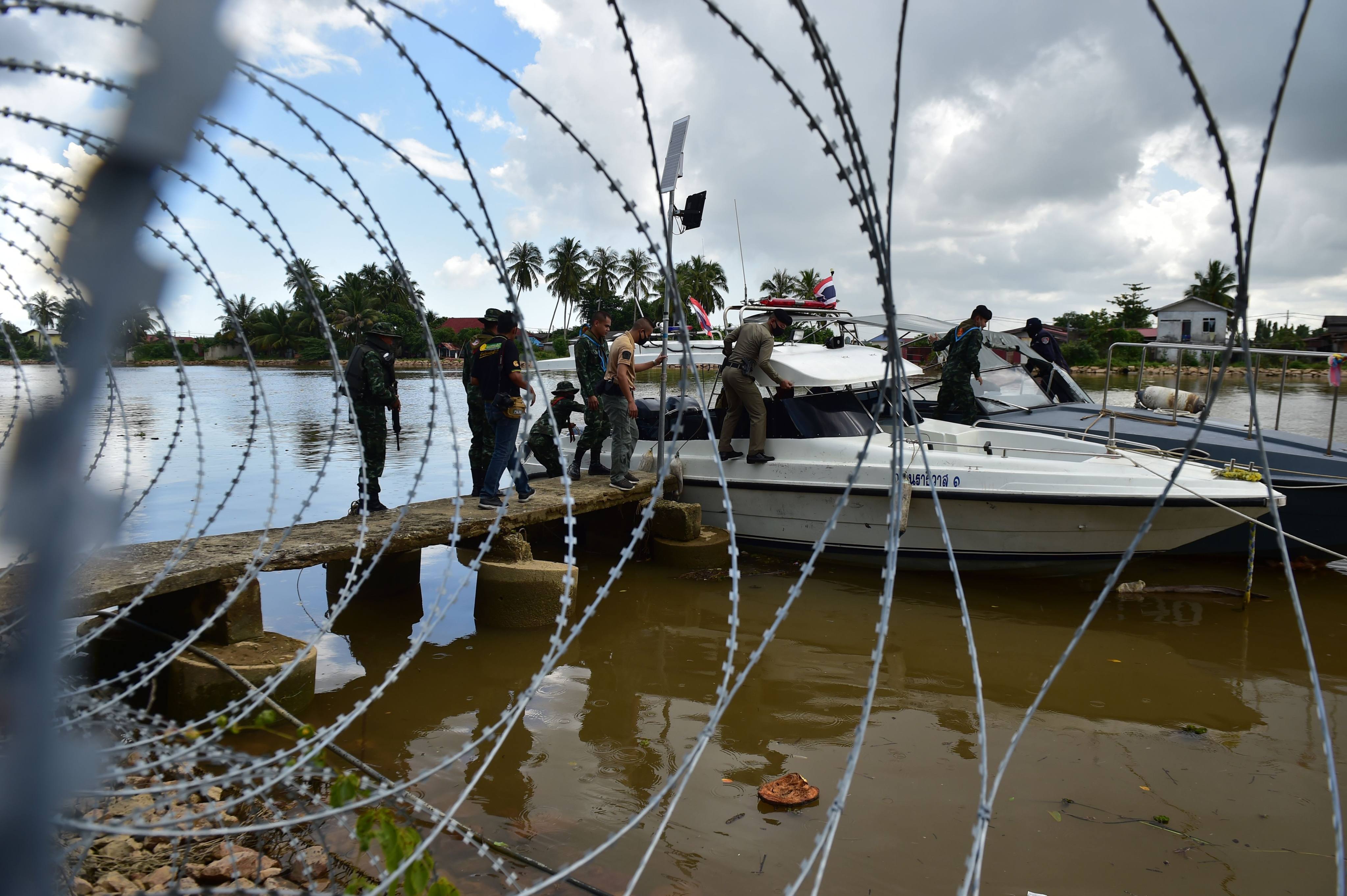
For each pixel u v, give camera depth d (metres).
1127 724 4.50
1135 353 46.44
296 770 2.43
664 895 3.03
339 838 3.30
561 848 3.32
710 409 8.59
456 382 31.08
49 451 0.83
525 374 6.77
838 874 3.18
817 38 1.83
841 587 7.12
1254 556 7.45
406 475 12.42
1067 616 6.31
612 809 3.64
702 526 8.44
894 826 3.53
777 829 3.49
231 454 13.95
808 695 4.90
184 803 3.38
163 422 19.31
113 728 2.97
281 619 6.34
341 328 54.53
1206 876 3.20
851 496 7.43
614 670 5.33
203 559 4.86
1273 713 4.64
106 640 4.96
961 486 7.09
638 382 12.97
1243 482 6.70
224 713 2.98
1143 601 6.68
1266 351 8.22
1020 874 3.20
